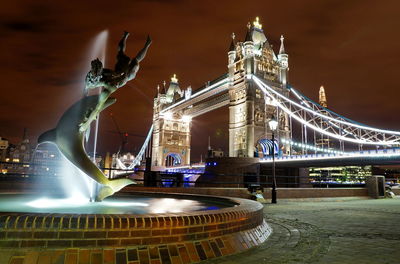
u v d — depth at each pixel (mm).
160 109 170000
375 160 54375
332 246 6277
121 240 4172
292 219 10477
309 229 8359
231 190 17688
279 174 66438
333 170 138875
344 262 5133
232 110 110125
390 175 146375
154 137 171750
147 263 4125
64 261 3846
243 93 106938
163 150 157500
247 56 107250
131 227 4242
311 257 5320
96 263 3914
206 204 8008
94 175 7066
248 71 105125
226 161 62812
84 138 7270
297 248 5926
